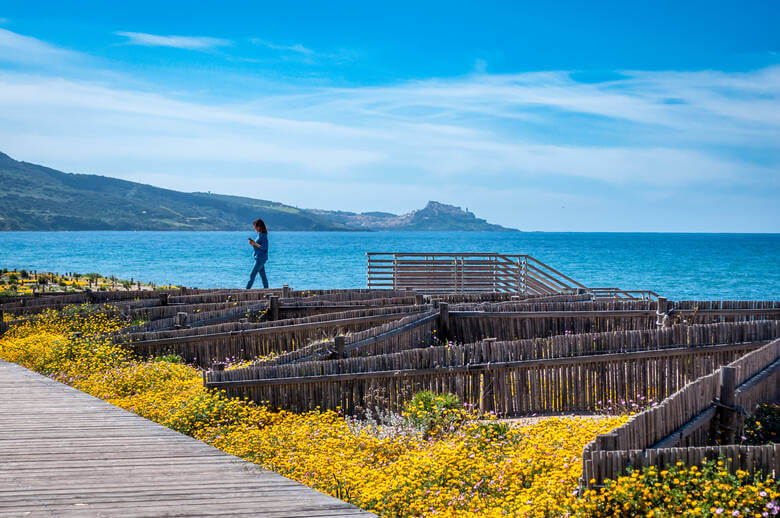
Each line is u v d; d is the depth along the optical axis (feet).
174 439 21.95
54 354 40.29
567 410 34.83
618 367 35.24
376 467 24.22
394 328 43.47
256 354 46.14
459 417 30.04
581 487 18.57
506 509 18.85
